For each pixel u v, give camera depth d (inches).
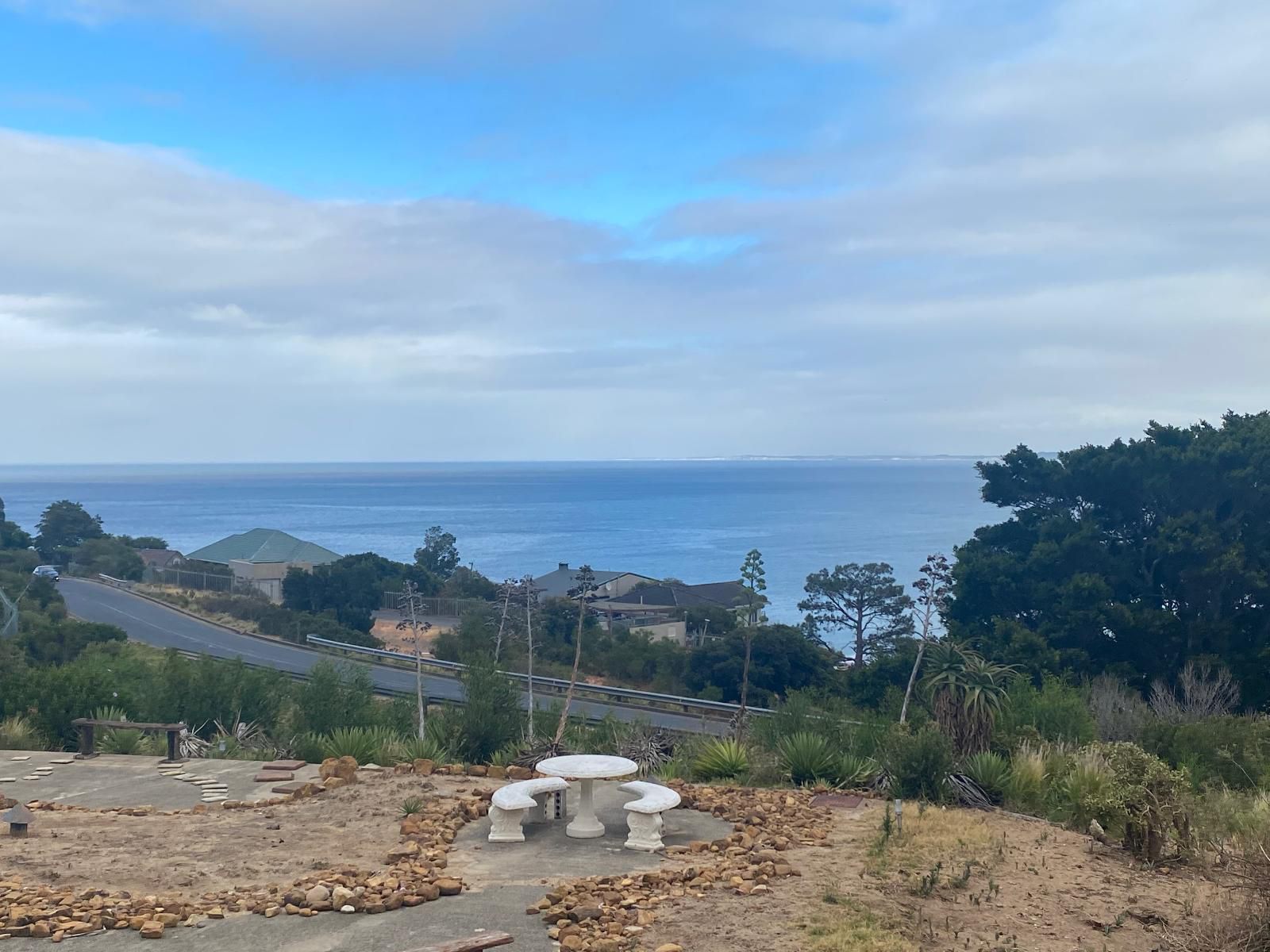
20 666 1077.1
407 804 415.8
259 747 744.3
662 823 407.8
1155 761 374.9
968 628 1700.3
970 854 358.0
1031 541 1780.3
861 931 259.3
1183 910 297.3
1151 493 1646.2
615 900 287.9
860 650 2544.3
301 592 2657.5
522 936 261.3
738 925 265.9
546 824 402.6
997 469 1844.2
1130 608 1547.7
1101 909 300.2
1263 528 1572.3
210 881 313.4
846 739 603.2
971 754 507.8
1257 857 290.8
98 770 532.7
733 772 544.1
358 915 279.9
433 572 3543.3
